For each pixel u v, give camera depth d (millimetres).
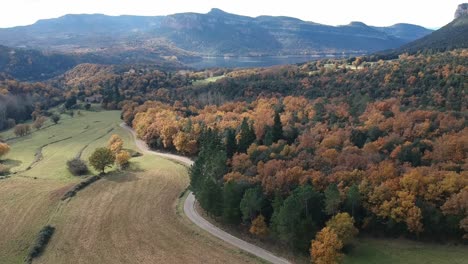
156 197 120438
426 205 88625
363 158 107875
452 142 109750
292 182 99812
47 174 145125
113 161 145875
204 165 118938
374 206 91562
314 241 81938
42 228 99875
